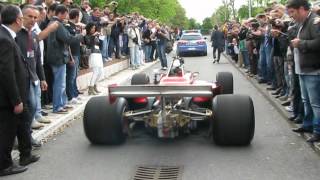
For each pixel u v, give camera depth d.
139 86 7.03
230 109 7.00
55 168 6.41
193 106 7.87
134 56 21.48
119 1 33.91
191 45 30.34
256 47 15.27
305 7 6.97
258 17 15.39
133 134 7.98
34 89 7.84
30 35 7.76
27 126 6.54
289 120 8.91
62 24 9.79
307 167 6.19
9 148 6.20
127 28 21.41
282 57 11.23
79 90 13.86
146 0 40.19
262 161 6.47
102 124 7.26
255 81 15.27
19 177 6.08
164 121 7.00
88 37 12.82
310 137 7.39
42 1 10.38
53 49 9.79
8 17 6.17
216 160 6.55
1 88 6.03
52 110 10.33
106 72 17.91
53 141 7.91
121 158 6.77
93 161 6.67
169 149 7.15
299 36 7.14
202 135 7.82
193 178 5.85
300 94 8.62
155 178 5.91
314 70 7.11
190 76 8.41
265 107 10.74
